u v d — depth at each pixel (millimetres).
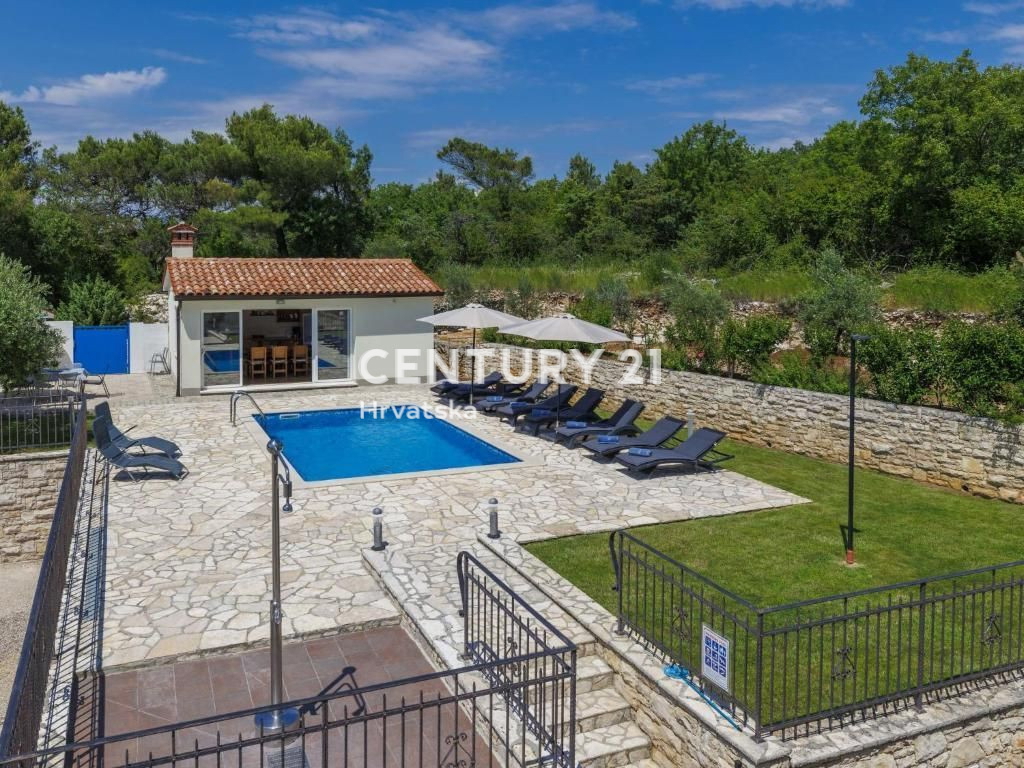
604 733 7430
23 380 18906
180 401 22609
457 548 10922
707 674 6832
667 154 55812
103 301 31250
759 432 17375
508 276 31656
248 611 8977
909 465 14367
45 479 16234
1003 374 13008
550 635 8320
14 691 4914
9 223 36688
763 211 33531
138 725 6941
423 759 6715
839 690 7156
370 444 18016
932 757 6867
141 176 46281
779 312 22469
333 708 7352
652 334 24688
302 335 26453
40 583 6879
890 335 15039
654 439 15711
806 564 10289
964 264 27578
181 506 12812
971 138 27859
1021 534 11398
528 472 15031
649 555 10586
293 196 46406
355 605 9211
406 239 47062
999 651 7457
